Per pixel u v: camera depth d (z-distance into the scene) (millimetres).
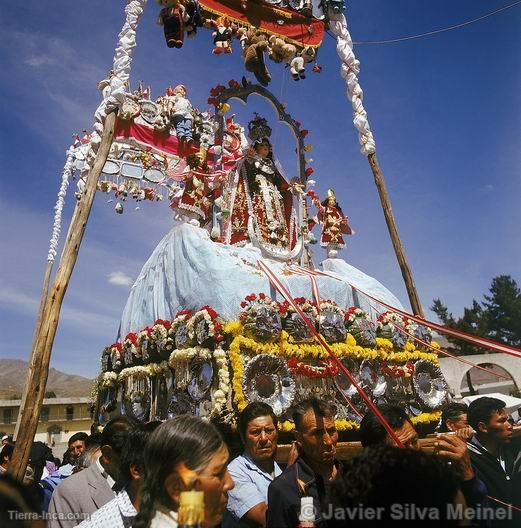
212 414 7277
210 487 2689
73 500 4746
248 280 8688
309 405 4262
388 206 11758
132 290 11508
